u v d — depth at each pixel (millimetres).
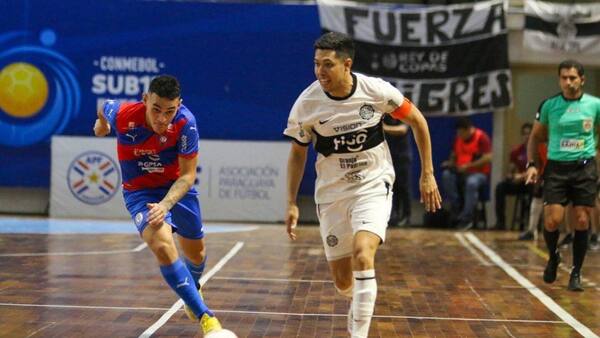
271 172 33000
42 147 33656
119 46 33688
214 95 33719
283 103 33719
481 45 33031
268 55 33688
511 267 22250
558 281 20000
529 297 17656
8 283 17703
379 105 11477
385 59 33125
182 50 33719
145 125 11992
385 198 11602
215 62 33719
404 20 33125
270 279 19234
